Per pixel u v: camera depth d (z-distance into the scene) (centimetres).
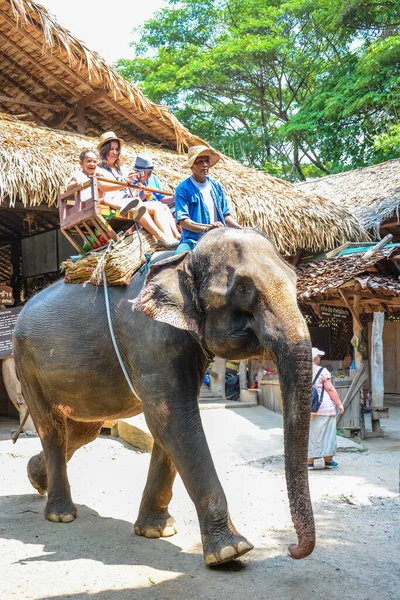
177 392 431
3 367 1014
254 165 3023
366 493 657
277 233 1162
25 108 1243
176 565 442
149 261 484
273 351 357
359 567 434
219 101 3047
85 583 411
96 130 1301
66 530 527
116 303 480
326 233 1255
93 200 492
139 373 446
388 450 930
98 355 490
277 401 1095
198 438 426
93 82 1161
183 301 405
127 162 1031
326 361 1359
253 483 708
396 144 1747
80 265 513
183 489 672
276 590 394
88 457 833
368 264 1033
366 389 1141
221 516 417
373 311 1122
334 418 795
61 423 561
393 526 534
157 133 1262
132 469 772
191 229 456
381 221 1393
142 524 507
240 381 1191
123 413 510
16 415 1234
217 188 497
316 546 480
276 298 369
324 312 1205
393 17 2234
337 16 2297
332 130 2295
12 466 795
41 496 642
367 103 2095
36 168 889
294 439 345
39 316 540
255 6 2867
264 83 3028
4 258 1492
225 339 390
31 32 1087
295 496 342
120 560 454
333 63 2681
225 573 425
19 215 1267
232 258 396
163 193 552
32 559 458
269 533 517
